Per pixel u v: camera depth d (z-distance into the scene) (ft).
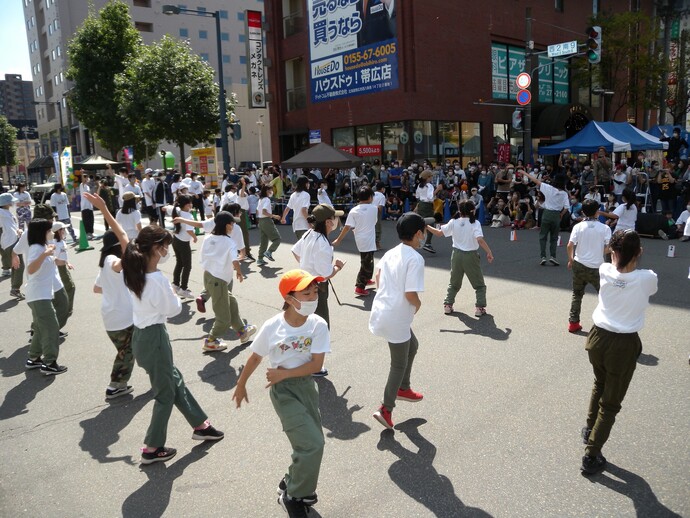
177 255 28.40
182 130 87.20
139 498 11.53
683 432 13.17
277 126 85.92
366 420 14.53
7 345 22.38
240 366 18.92
